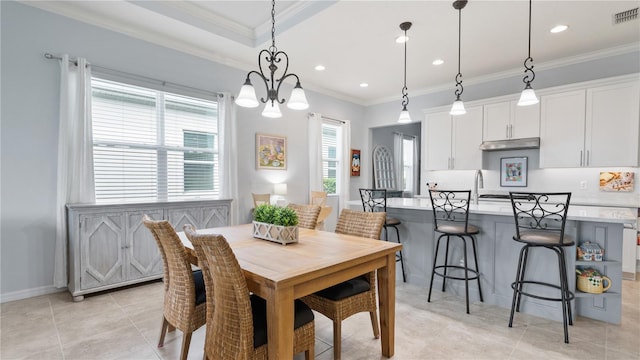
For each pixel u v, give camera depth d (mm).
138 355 1980
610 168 3834
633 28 3295
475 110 4680
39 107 2908
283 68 4562
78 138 3012
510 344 2127
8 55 2762
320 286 1533
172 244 1740
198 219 3604
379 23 3230
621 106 3545
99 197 3287
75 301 2809
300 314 1577
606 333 2266
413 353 2021
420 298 2951
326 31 3404
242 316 1354
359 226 2408
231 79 4336
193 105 3988
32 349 2033
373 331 2215
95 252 2887
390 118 6125
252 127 4629
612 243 2424
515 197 2416
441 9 2953
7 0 2752
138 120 3537
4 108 2754
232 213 4207
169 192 3783
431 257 3225
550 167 4016
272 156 4859
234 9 3361
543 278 2566
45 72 2932
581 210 2820
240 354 1369
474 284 2941
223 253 1315
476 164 4676
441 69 4578
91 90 3117
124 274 3053
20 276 2848
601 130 3664
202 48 3910
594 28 3291
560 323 2438
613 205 3492
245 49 3938
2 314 2539
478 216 2902
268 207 2184
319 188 5422
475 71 4648
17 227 2828
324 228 5504
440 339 2195
